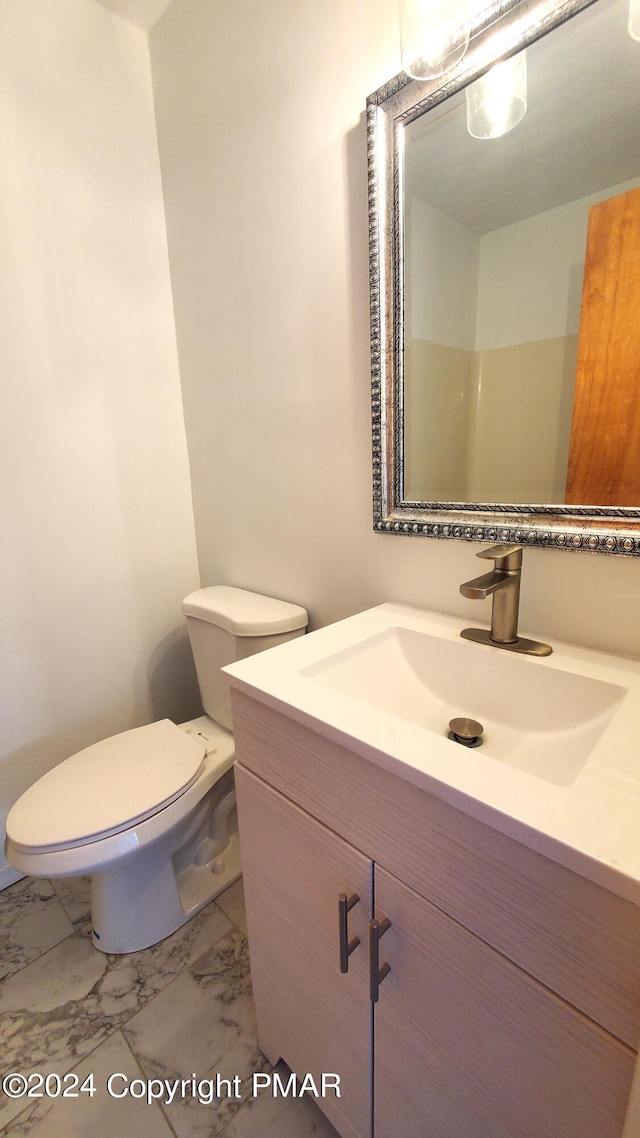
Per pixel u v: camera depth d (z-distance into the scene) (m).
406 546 0.99
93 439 1.38
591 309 0.69
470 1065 0.53
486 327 0.80
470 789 0.45
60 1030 0.99
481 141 0.75
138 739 1.23
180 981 1.08
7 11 1.09
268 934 0.82
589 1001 0.41
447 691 0.82
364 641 0.83
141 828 0.98
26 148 1.16
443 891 0.50
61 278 1.26
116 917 1.13
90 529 1.40
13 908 1.30
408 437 0.93
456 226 0.80
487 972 0.48
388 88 0.81
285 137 1.02
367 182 0.87
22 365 1.22
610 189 0.65
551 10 0.65
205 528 1.58
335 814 0.62
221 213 1.22
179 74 1.25
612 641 0.75
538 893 0.42
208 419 1.45
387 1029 0.63
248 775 0.76
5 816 1.33
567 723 0.68
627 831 0.40
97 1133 0.84
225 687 1.30
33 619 1.32
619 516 0.70
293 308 1.10
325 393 1.08
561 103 0.68
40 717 1.37
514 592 0.76
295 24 0.95
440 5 0.71
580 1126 0.44
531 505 0.78
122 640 1.52
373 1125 0.72
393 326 0.89
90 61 1.24
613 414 0.69
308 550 1.22
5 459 1.22
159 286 1.45
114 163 1.31
